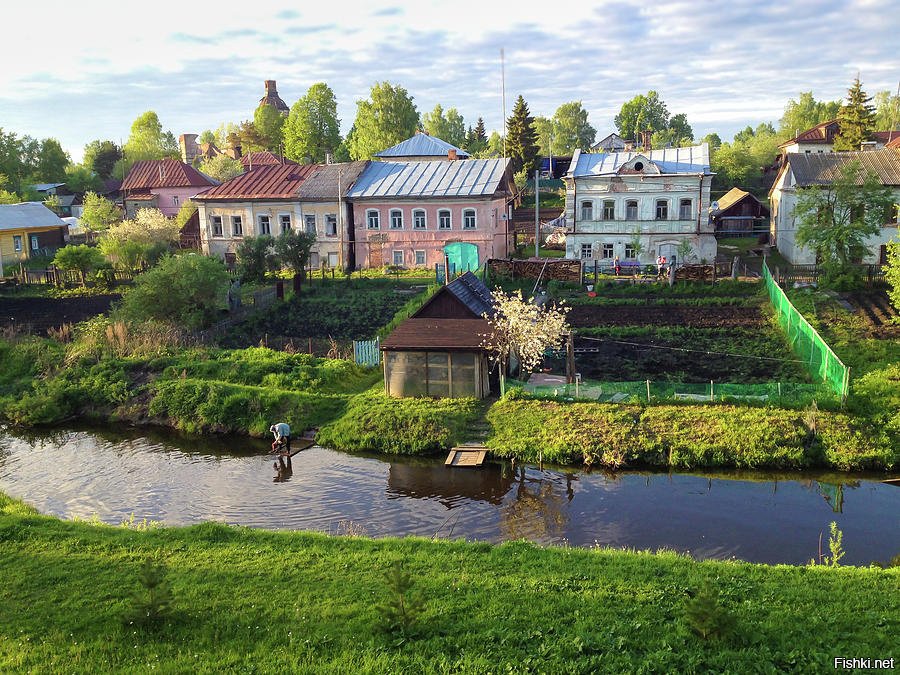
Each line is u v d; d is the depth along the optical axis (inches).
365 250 2313.0
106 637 515.2
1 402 1275.8
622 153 2239.2
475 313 1227.2
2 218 2559.1
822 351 1119.6
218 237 2433.6
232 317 1643.7
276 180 2428.6
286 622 533.0
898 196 1889.8
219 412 1176.8
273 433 1131.3
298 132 4362.7
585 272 2014.0
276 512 884.6
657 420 1025.5
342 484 964.0
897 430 960.3
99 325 1498.5
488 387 1171.9
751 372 1229.7
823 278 1784.0
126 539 703.1
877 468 939.3
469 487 942.4
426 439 1057.5
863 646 482.0
